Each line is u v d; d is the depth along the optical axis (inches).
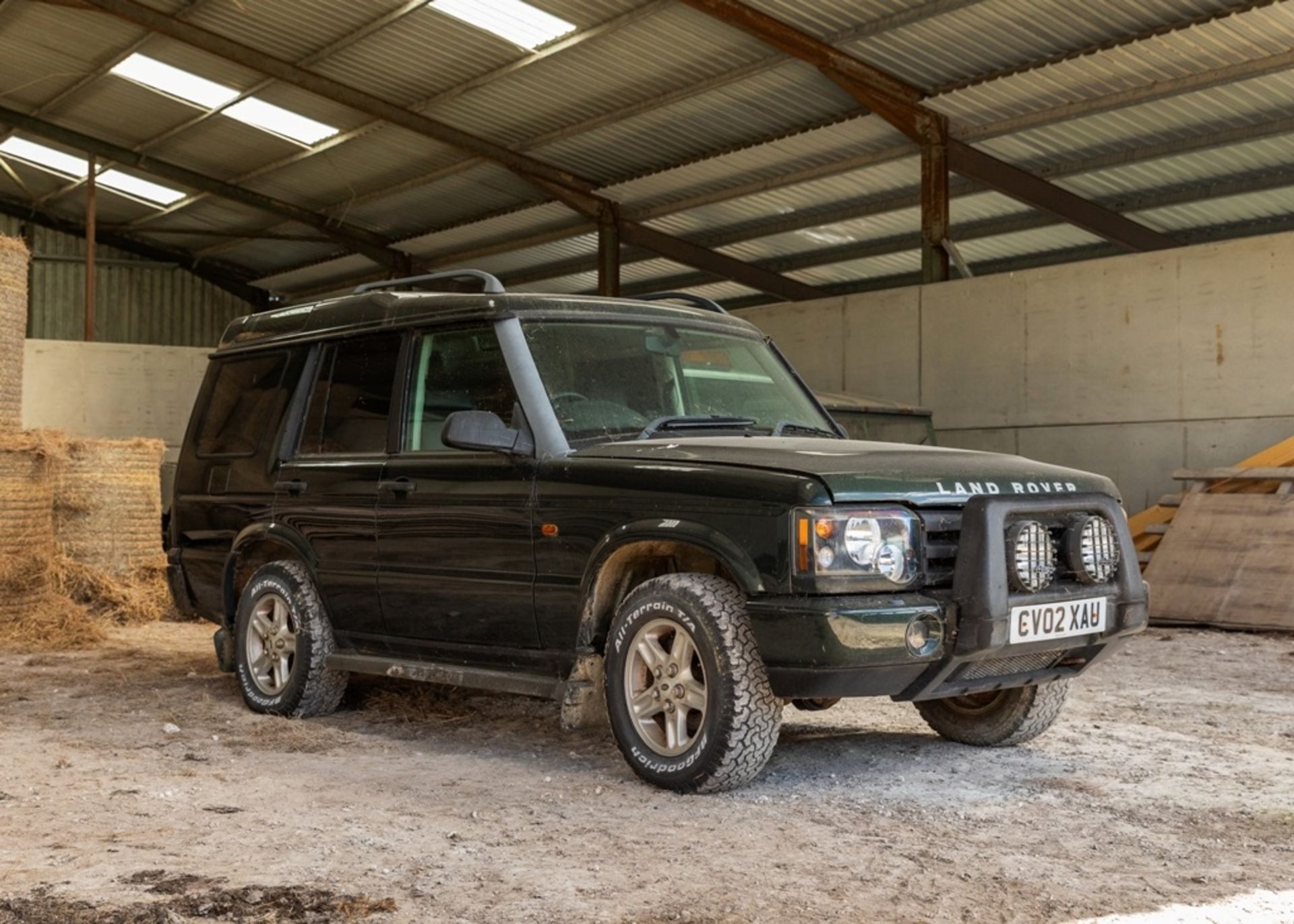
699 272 946.7
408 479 205.8
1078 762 195.2
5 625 348.5
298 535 227.5
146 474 425.4
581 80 660.1
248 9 647.8
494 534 190.7
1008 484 173.6
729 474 166.2
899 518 162.7
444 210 913.5
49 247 1088.8
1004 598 162.7
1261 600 379.9
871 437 441.4
